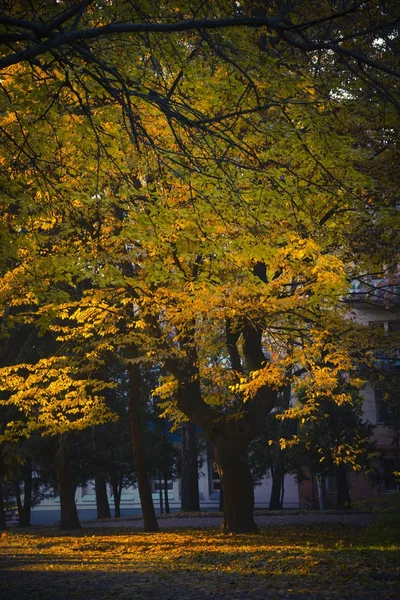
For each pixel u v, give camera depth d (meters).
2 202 12.10
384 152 16.48
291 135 11.47
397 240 18.72
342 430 37.47
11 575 14.06
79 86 10.38
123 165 12.34
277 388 21.02
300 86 11.61
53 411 24.22
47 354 29.44
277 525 26.14
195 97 12.13
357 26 12.04
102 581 12.50
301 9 11.27
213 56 10.40
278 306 17.41
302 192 11.76
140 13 8.91
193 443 40.47
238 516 22.16
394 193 16.48
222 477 22.28
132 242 17.02
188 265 17.08
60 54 8.47
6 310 26.95
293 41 7.52
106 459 36.75
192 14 9.47
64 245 15.98
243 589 10.39
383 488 44.47
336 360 18.78
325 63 13.19
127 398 42.69
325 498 45.72
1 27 7.50
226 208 11.15
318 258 14.21
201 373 22.06
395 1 11.35
